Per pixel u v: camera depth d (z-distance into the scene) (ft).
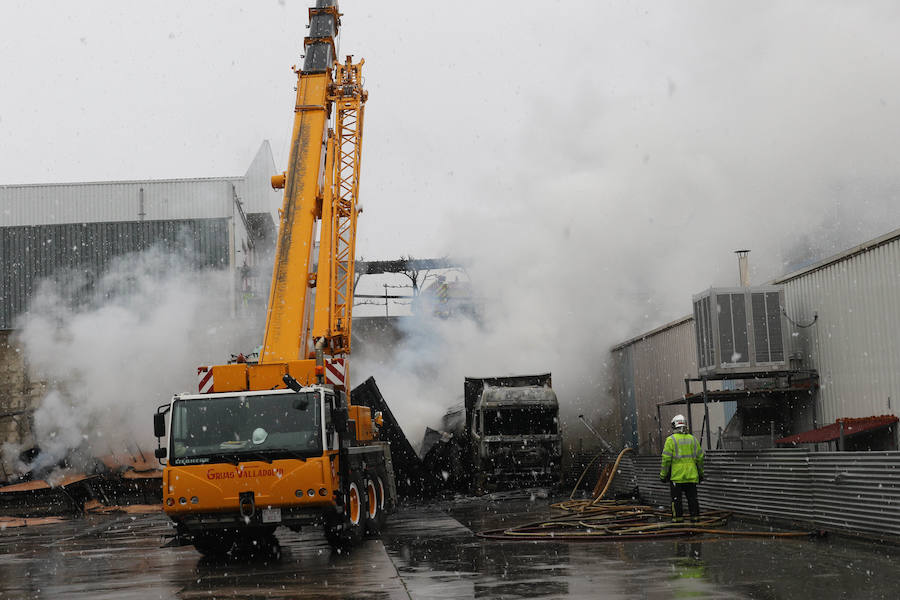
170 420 41.83
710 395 60.08
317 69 65.67
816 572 29.09
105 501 99.55
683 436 47.62
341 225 66.23
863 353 52.21
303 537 53.42
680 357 80.94
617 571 31.22
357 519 46.42
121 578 36.04
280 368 44.24
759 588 26.25
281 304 55.57
